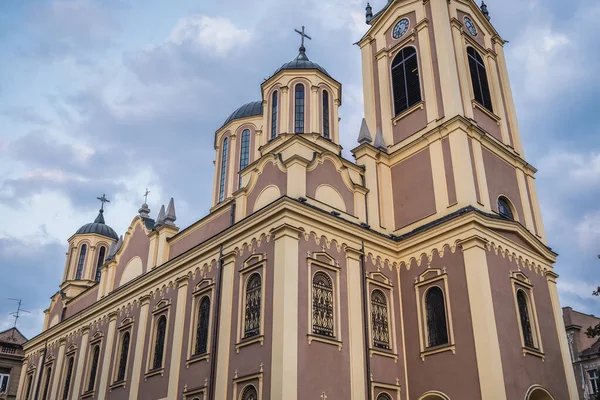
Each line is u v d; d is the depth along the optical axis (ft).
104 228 166.81
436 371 74.79
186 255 90.63
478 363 69.62
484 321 70.74
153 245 104.12
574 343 163.63
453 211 81.87
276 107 103.71
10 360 177.27
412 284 82.43
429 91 94.79
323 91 105.29
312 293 71.72
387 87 103.91
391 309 81.46
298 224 73.82
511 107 104.58
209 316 81.20
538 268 87.66
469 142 86.69
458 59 95.76
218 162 127.85
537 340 79.61
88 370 109.91
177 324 87.10
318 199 79.77
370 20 114.11
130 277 109.09
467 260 75.72
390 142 98.53
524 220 92.68
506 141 98.12
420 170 89.71
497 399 66.28
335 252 77.15
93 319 116.16
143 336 95.30
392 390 76.18
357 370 72.02
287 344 65.41
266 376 66.18
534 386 73.72
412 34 102.58
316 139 95.25
